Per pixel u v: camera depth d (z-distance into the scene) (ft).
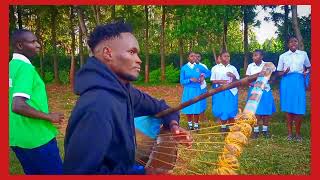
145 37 60.23
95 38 8.28
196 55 28.81
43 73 59.36
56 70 57.52
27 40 12.30
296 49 24.77
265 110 25.03
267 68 8.54
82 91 7.94
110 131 7.51
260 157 19.33
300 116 24.39
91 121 7.48
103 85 7.84
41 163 12.31
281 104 25.02
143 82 57.57
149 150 9.81
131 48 8.18
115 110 7.70
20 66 12.07
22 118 12.04
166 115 9.99
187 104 9.57
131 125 8.29
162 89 50.39
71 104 39.91
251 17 46.85
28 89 11.85
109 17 54.80
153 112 10.02
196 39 50.55
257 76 8.54
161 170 8.59
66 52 67.15
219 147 15.16
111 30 8.20
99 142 7.39
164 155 9.61
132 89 9.52
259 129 27.04
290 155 19.81
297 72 24.57
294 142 22.91
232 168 7.82
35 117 11.85
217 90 9.04
